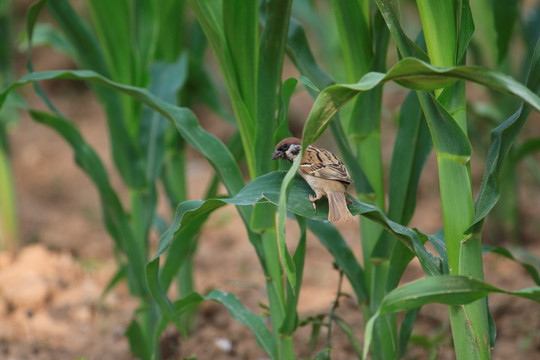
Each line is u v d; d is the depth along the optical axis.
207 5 5.67
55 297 10.41
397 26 4.80
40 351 8.93
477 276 4.88
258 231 5.81
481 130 11.98
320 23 13.54
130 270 7.94
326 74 6.30
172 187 9.20
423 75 4.13
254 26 5.50
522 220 12.41
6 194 11.75
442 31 4.75
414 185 6.09
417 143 6.02
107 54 7.54
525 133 14.90
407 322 6.36
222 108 9.38
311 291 10.90
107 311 10.04
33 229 13.38
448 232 4.89
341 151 6.03
